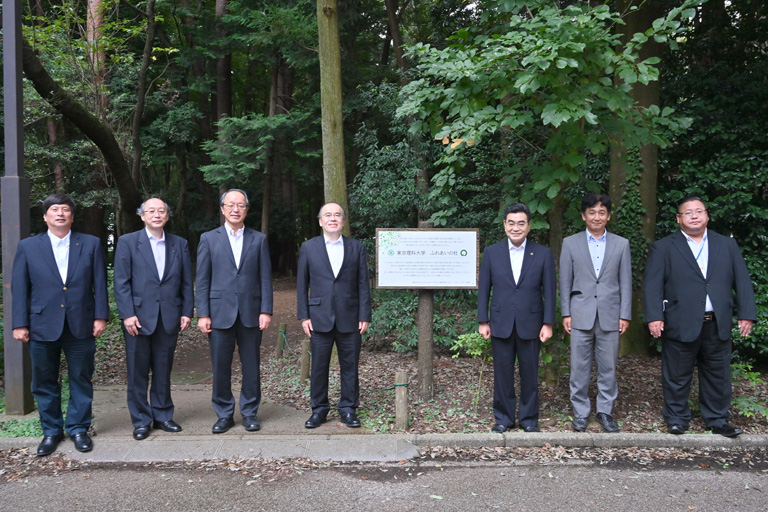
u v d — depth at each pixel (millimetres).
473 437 4074
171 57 17391
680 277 4203
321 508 3125
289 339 8969
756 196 6957
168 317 4250
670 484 3436
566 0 7078
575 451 3969
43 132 12789
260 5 14102
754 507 3125
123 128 10406
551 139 4344
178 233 20125
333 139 6508
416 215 9234
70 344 4008
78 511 3090
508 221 4277
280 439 4129
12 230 4645
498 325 4234
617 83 6707
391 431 4312
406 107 4621
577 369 4297
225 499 3234
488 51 4184
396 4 14070
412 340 7012
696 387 5359
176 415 4746
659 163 7266
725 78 7352
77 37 10164
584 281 4273
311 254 4406
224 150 15203
